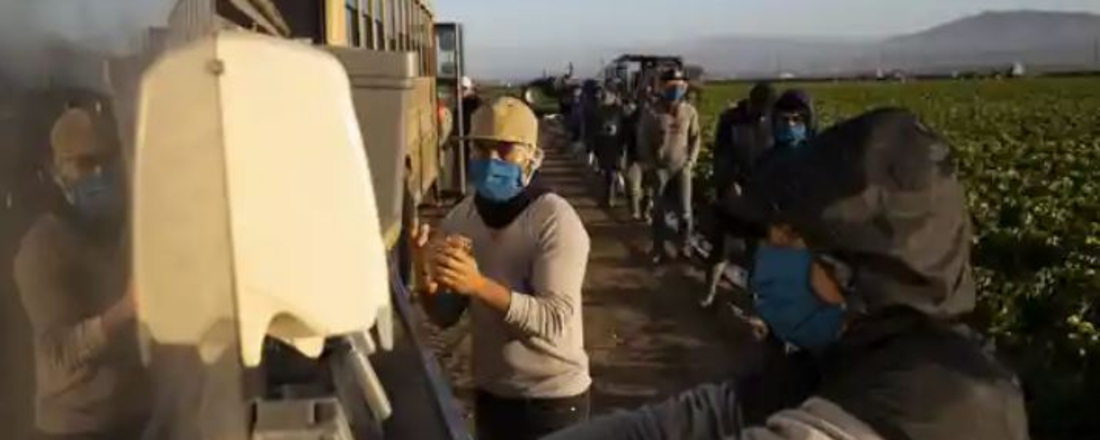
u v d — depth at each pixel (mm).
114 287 1440
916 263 2006
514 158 4766
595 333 12273
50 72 1275
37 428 1244
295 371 2750
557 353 4859
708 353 11453
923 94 116062
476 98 24672
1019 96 108688
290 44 1905
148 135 1582
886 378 1985
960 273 2055
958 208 2062
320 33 8148
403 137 3486
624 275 15258
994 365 2047
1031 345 11039
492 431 5008
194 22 2027
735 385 2301
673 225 15719
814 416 2021
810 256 2104
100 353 1386
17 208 1201
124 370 1451
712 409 2289
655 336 12117
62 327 1298
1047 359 10281
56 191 1307
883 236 2008
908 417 1945
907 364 1987
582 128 37812
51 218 1284
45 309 1264
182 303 1610
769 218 2129
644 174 18641
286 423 2340
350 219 1896
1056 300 12125
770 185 2137
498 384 4941
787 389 2215
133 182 1516
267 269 1745
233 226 1688
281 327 1837
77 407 1335
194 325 1624
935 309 2027
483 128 4738
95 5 1407
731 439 2119
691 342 11852
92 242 1379
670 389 10398
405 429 3543
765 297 2184
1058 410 9312
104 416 1388
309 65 1863
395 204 3441
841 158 2043
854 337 2064
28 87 1224
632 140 20062
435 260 4656
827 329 2117
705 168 27594
